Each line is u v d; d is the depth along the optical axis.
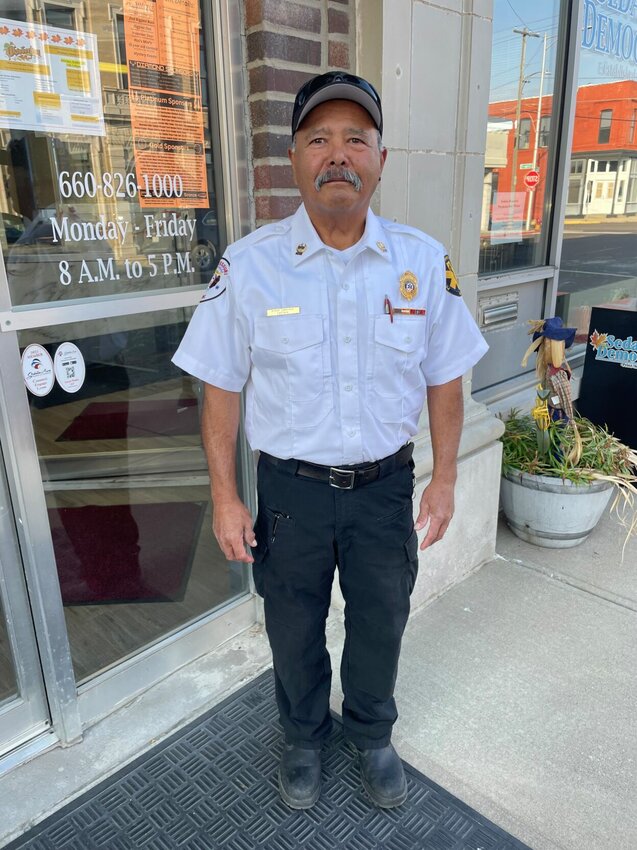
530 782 2.02
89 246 2.01
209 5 2.15
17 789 1.99
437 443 1.84
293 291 1.59
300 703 1.90
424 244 1.71
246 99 2.27
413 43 2.41
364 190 1.52
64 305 1.96
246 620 2.69
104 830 1.86
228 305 1.63
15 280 1.85
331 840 1.83
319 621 1.85
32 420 1.93
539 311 4.29
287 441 1.66
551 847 1.81
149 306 2.16
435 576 2.94
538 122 3.90
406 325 1.64
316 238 1.57
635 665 2.53
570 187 4.25
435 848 1.80
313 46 2.31
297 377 1.61
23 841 1.83
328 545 1.72
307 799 1.90
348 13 2.35
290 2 2.20
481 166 2.86
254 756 2.10
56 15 1.81
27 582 2.02
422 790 1.98
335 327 1.60
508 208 3.86
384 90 2.35
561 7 3.80
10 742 2.10
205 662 2.52
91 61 1.91
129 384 2.19
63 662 2.10
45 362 1.94
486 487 3.10
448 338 1.74
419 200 2.62
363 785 1.97
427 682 2.44
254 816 1.90
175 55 2.11
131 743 2.16
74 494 2.11
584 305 4.81
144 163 2.10
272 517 1.73
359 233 1.61
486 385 3.96
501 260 3.92
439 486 1.85
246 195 2.35
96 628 2.27
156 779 2.02
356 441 1.64
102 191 2.01
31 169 1.84
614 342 3.96
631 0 4.42
